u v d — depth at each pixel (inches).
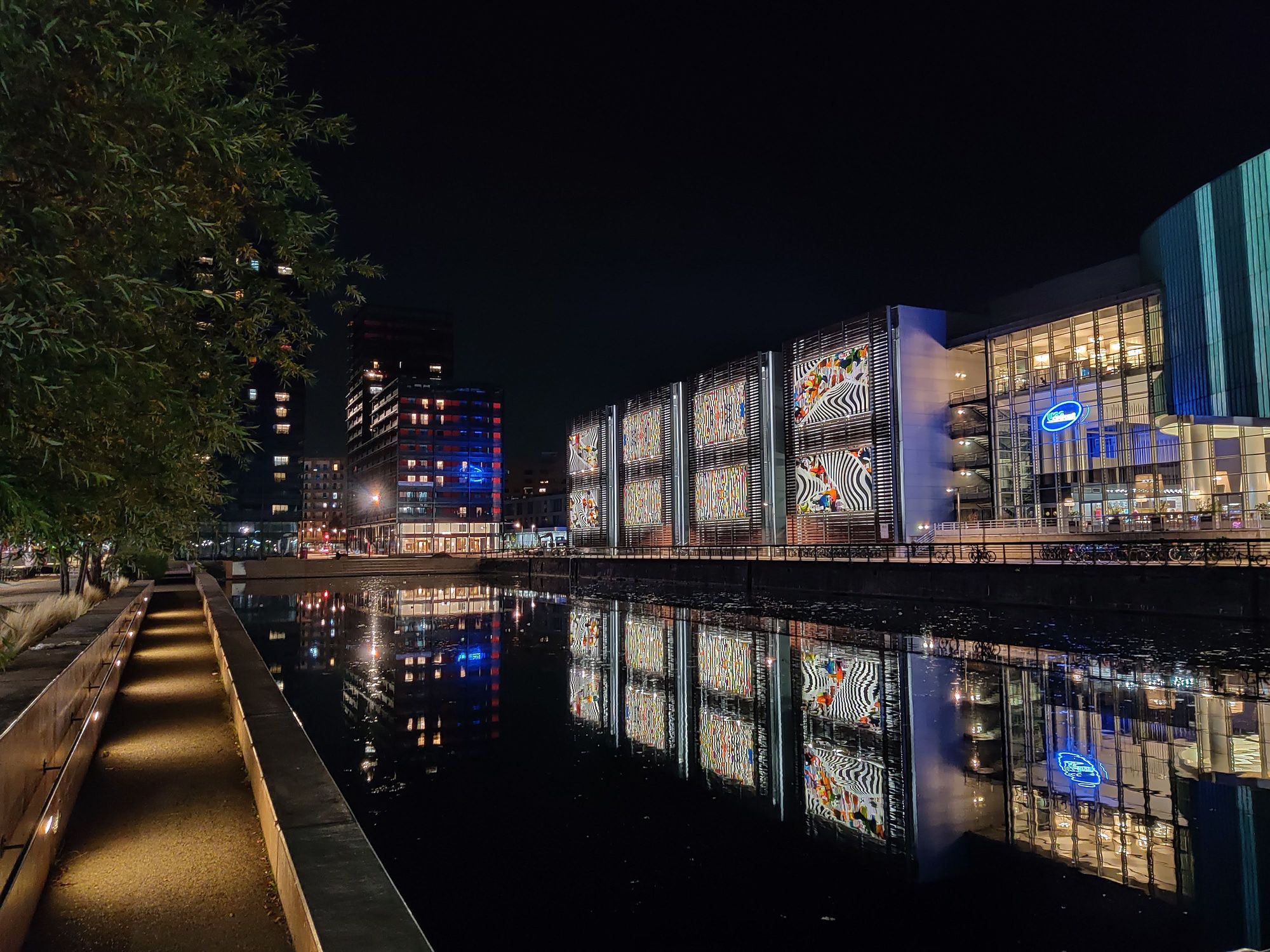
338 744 553.3
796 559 2293.3
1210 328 1590.8
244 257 227.6
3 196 136.6
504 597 2164.1
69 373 140.6
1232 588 1088.8
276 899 202.5
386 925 136.6
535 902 301.0
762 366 2780.5
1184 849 342.3
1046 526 2015.3
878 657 924.6
